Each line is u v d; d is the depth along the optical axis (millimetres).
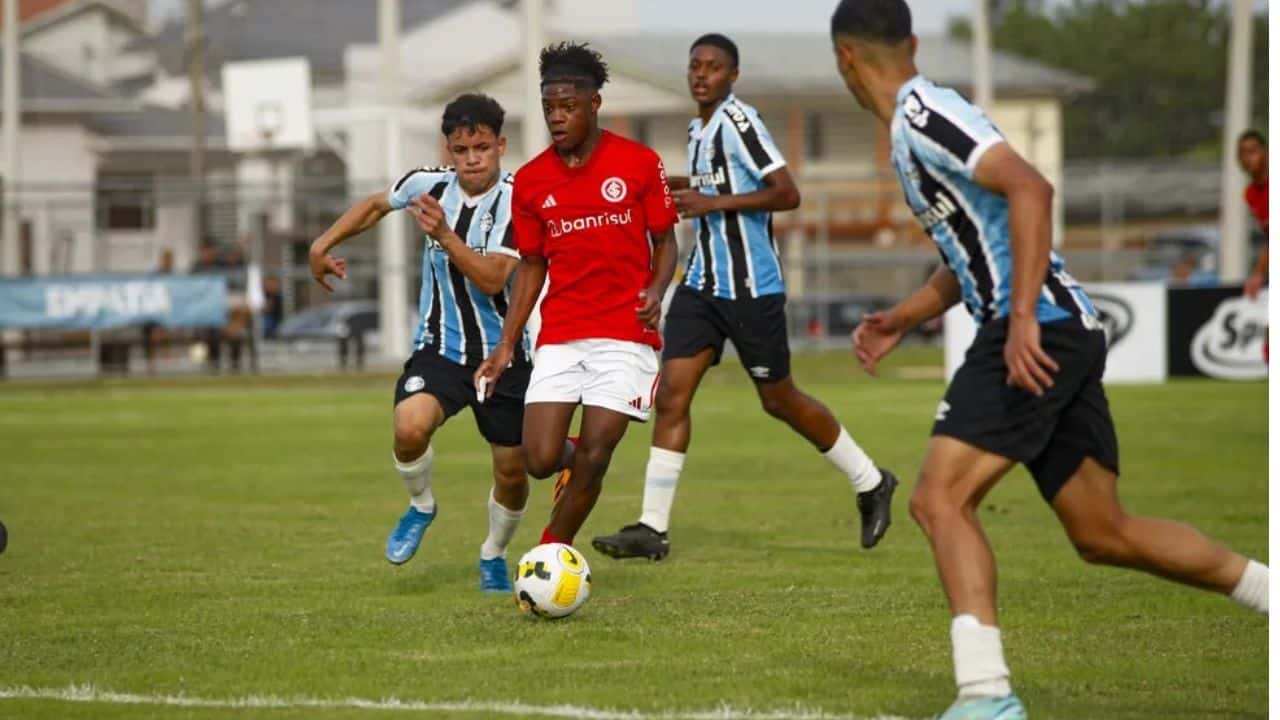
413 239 73812
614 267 16109
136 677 13289
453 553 20438
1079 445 11617
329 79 130125
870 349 13469
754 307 19906
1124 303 52344
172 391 55688
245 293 63312
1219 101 185250
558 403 16125
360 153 110438
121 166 116062
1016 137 119250
